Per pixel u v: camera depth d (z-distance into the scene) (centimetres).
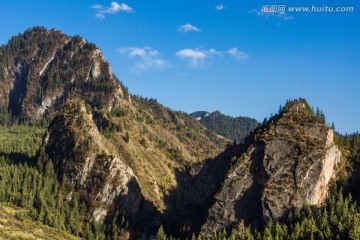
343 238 19350
